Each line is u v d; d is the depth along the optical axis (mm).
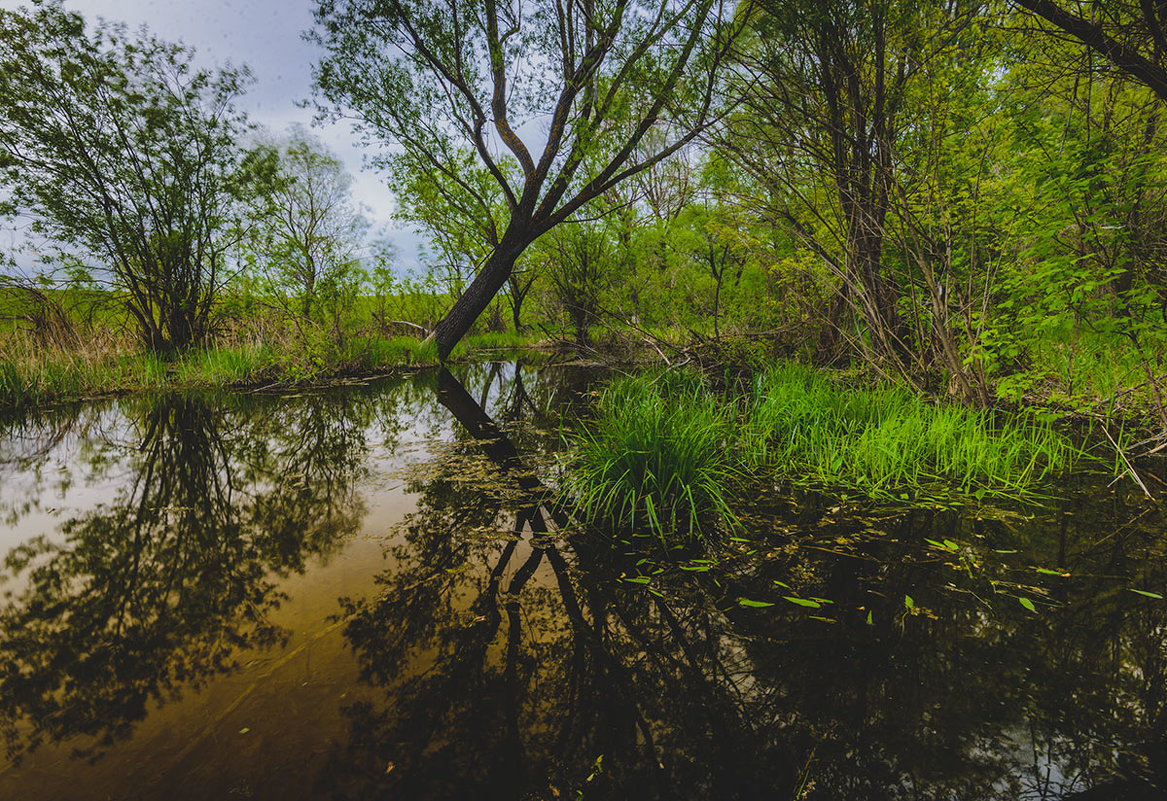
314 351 7957
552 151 8312
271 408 5879
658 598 1872
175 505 2881
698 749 1191
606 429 3506
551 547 2301
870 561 2113
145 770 1109
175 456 3939
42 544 2377
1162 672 1456
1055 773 1119
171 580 2018
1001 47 3865
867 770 1132
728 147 4711
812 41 4035
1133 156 3340
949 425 3395
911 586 1924
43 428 4848
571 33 6809
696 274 8086
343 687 1391
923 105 4031
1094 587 1900
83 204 7656
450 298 13523
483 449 4059
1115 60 3084
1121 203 3213
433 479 3305
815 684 1421
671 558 2176
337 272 8359
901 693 1380
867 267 4605
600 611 1788
